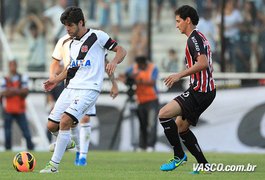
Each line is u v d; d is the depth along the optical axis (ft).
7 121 198.70
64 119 97.76
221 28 209.67
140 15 232.32
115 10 234.79
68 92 100.32
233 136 199.82
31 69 230.27
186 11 99.09
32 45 231.91
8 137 199.82
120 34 234.38
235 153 184.24
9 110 197.36
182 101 99.19
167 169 104.17
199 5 223.30
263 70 217.56
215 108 202.69
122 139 204.23
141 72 197.98
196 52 96.43
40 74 213.87
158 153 180.34
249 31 220.02
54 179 89.25
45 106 209.15
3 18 220.43
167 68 227.81
